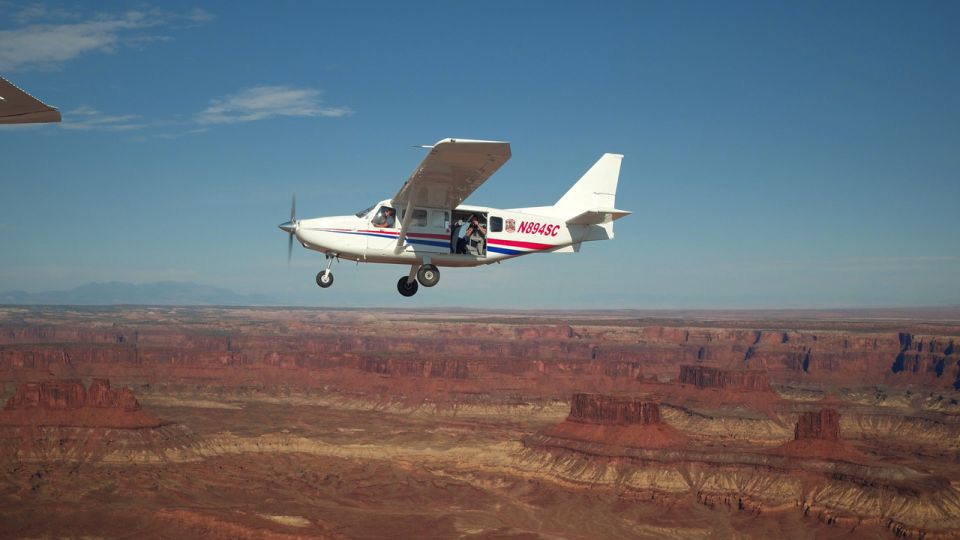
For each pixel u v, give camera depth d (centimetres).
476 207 4438
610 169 4794
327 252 4312
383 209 4328
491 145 3494
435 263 4347
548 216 4616
